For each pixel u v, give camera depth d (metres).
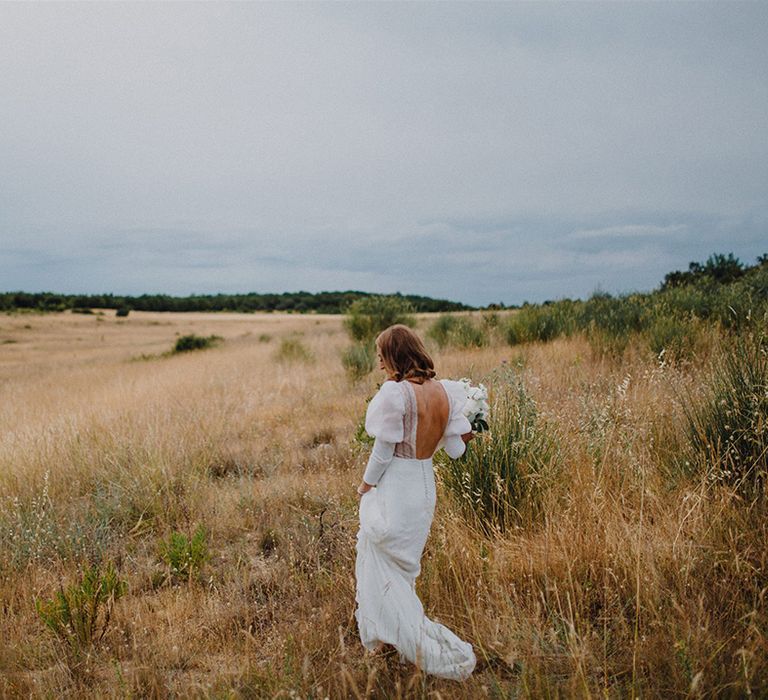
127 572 4.30
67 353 39.50
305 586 3.89
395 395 2.84
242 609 3.70
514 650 2.75
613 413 4.91
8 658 3.24
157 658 3.20
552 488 4.18
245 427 8.41
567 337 11.60
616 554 3.32
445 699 2.55
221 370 16.05
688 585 3.02
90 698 2.89
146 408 9.41
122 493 5.72
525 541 3.68
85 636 3.38
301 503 5.42
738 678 2.37
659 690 2.51
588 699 2.27
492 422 4.41
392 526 2.86
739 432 4.05
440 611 3.33
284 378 12.28
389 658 3.00
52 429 7.78
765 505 3.47
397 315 18.17
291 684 2.75
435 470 4.55
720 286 12.45
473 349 11.97
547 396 6.17
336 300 116.12
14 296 98.56
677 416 4.94
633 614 3.09
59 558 4.50
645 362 8.04
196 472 6.30
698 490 3.78
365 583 2.98
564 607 3.17
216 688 2.89
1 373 27.55
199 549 4.29
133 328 64.81
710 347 7.74
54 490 5.95
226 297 115.00
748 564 2.96
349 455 6.55
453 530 3.83
